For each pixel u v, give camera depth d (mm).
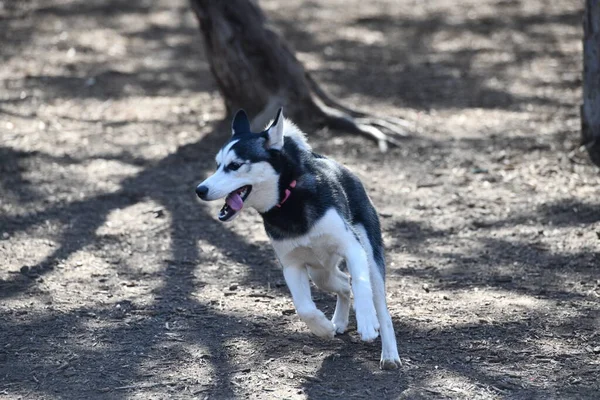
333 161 6125
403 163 10297
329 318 6488
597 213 8516
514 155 10352
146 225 8617
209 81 14422
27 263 7652
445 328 6168
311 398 5191
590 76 9938
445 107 12656
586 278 7074
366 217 5938
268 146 5574
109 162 10500
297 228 5527
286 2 20938
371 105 12789
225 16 11297
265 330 6234
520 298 6711
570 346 5848
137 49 16641
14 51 16031
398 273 7340
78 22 18547
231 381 5453
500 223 8461
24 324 6398
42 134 11469
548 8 19531
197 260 7750
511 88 13586
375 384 5359
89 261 7719
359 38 17594
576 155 10094
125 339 6133
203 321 6422
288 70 11430
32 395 5328
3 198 9328
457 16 19281
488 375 5453
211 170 10234
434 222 8555
